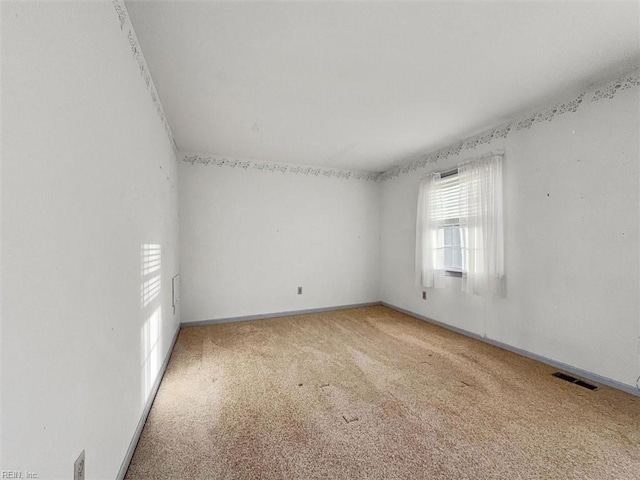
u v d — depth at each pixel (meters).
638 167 2.08
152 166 2.13
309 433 1.70
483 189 3.10
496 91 2.39
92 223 1.07
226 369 2.57
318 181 4.65
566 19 1.60
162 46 1.79
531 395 2.12
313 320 4.14
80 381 0.97
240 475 1.40
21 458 0.68
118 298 1.35
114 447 1.27
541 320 2.69
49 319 0.80
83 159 1.00
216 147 3.75
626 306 2.15
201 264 3.97
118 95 1.37
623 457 1.51
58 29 0.85
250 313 4.22
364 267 4.97
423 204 3.97
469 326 3.43
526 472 1.42
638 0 1.47
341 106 2.63
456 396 2.11
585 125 2.37
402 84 2.27
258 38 1.74
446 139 3.46
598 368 2.30
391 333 3.55
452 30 1.68
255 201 4.27
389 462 1.48
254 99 2.49
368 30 1.68
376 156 4.16
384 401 2.04
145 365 1.86
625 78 2.14
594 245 2.32
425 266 3.88
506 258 2.99
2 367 0.62
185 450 1.56
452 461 1.49
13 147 0.66
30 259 0.72
